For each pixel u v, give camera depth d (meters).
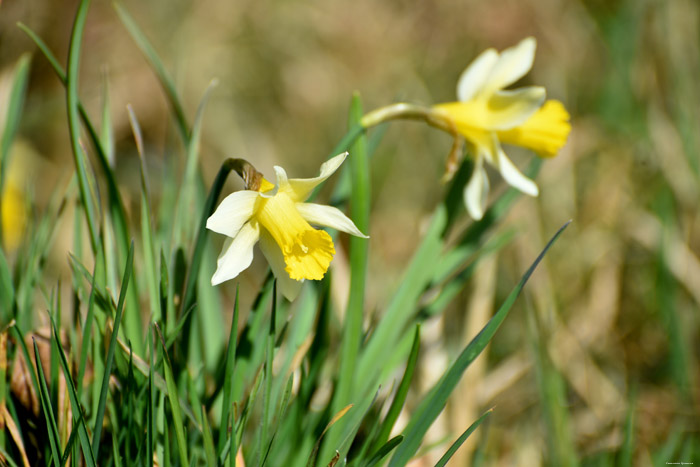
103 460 0.79
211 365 0.84
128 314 0.80
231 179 1.31
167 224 0.87
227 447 0.77
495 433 0.92
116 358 0.78
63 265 1.12
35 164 1.36
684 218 1.12
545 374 0.87
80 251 0.83
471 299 0.94
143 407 0.78
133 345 0.80
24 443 0.79
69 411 0.79
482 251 0.89
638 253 1.12
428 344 0.91
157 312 0.80
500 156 0.85
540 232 1.09
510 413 0.95
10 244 1.04
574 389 0.96
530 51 0.86
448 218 0.87
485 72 0.86
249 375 0.82
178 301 0.81
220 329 0.85
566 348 0.97
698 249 1.09
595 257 1.11
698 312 1.00
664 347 0.99
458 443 0.75
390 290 0.92
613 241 1.12
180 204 0.84
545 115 0.87
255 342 0.83
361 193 0.83
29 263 0.82
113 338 0.75
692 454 0.90
